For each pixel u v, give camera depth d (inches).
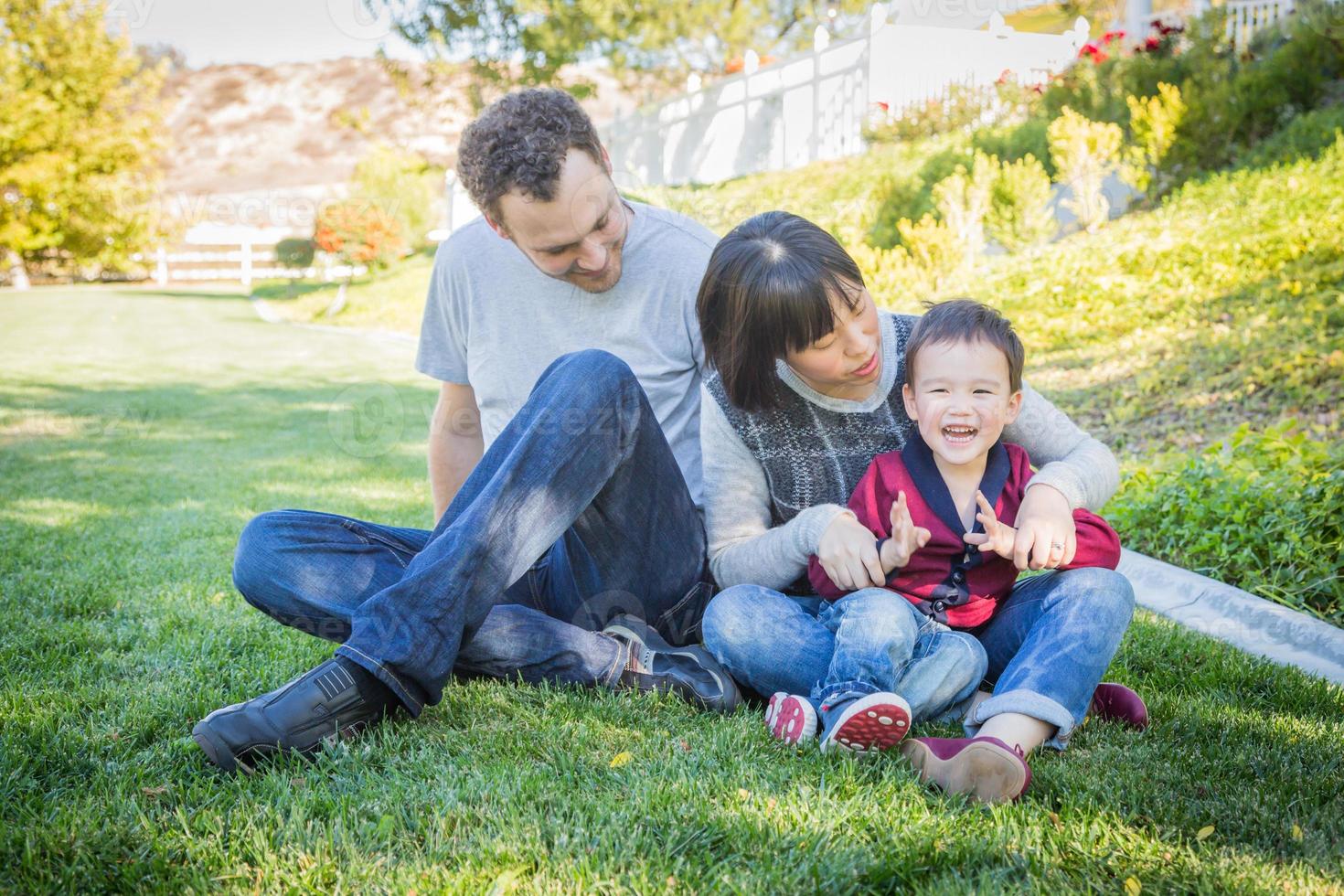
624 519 76.5
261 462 224.5
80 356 418.6
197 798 61.0
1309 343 202.1
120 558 136.7
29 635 99.4
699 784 61.8
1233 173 303.4
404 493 189.0
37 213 604.4
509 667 79.1
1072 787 62.1
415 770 64.4
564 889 50.6
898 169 383.6
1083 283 273.4
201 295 599.5
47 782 64.3
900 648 68.3
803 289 67.8
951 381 71.4
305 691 64.9
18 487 196.1
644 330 85.8
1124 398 211.8
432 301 92.2
